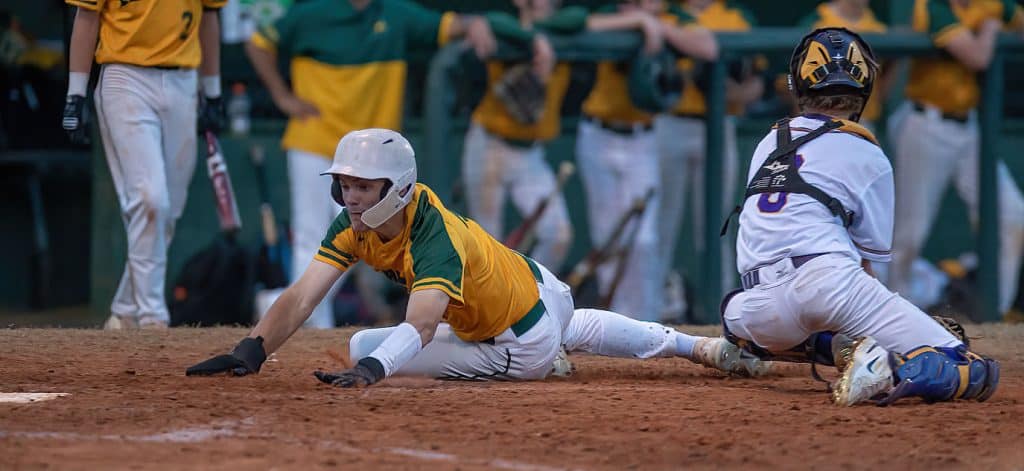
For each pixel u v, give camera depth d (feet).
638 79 120.37
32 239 172.76
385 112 114.42
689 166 128.98
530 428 46.19
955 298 138.31
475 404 51.39
